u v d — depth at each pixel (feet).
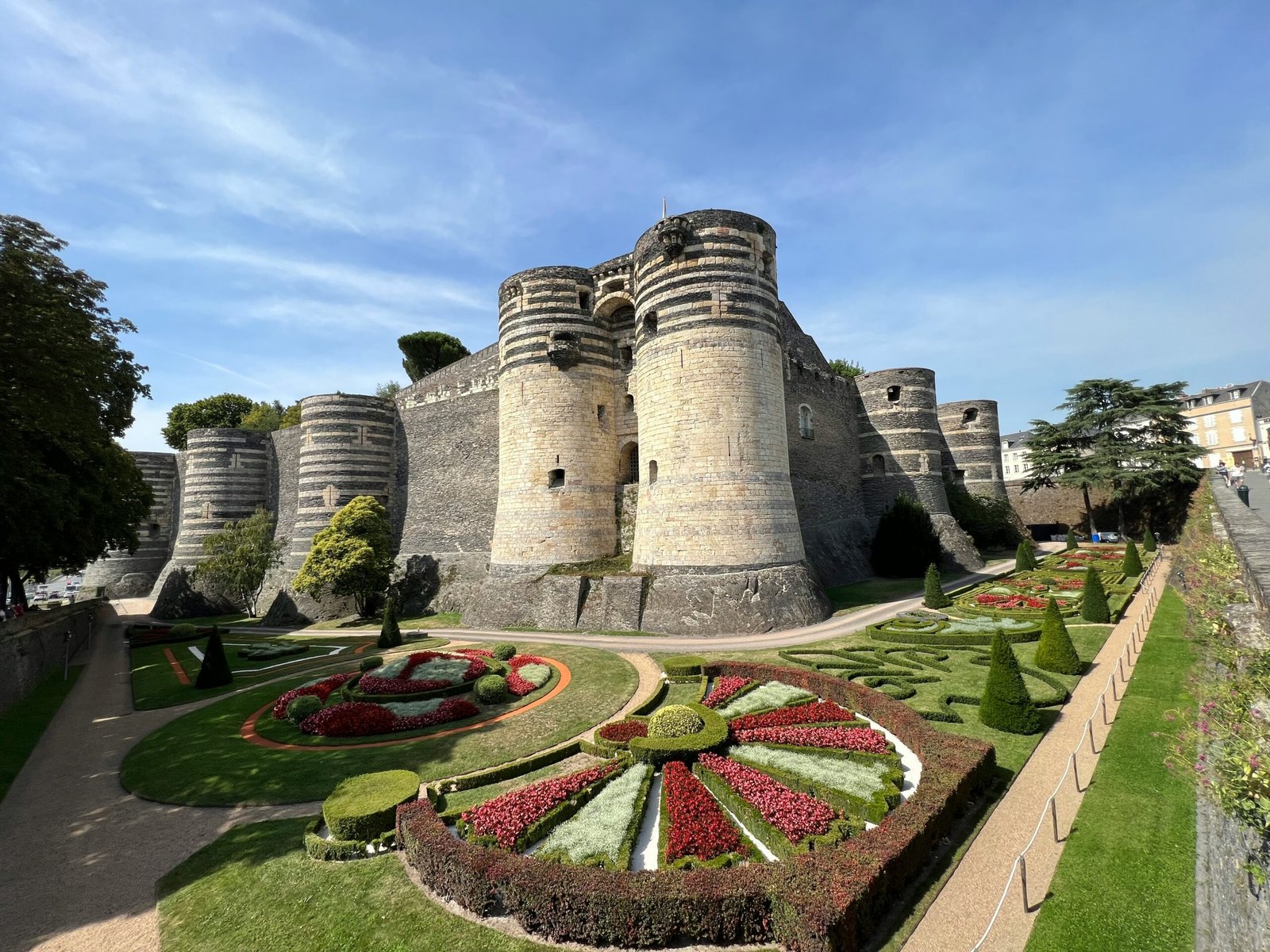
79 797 51.11
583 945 29.37
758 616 94.07
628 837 36.09
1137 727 49.49
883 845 31.68
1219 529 68.69
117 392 93.50
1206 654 43.42
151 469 226.17
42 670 98.78
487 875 31.73
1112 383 176.65
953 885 32.37
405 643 105.50
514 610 115.85
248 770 53.06
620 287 124.16
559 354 121.90
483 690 66.59
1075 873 32.83
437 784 46.65
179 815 46.24
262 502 189.98
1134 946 27.53
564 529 119.75
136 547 133.08
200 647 121.08
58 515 82.64
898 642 82.07
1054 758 46.34
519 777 48.14
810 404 154.71
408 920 31.73
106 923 33.68
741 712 57.00
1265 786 19.45
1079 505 203.62
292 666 95.86
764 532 98.78
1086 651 72.02
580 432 123.54
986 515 187.83
